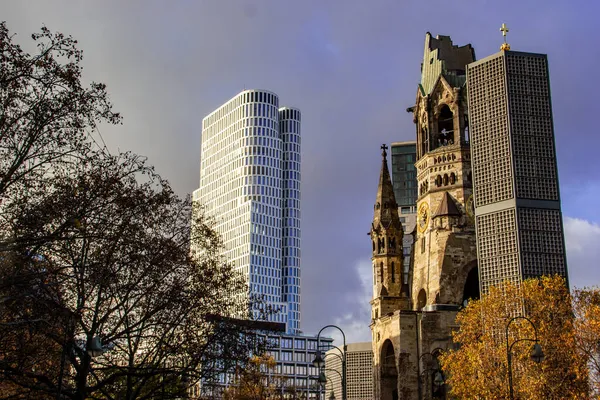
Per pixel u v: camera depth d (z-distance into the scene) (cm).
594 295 9112
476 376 8969
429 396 11625
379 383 12769
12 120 4809
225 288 7025
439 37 14112
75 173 5372
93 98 5081
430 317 11956
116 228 5750
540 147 11706
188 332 6425
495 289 9562
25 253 4884
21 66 4788
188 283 6538
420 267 13188
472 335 9462
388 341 12738
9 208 5006
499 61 12050
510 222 11394
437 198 13075
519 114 11812
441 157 13188
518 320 9544
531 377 8588
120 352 7181
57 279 5475
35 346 5447
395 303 13600
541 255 11244
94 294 6391
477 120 12131
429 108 13650
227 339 6631
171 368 6372
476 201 11862
